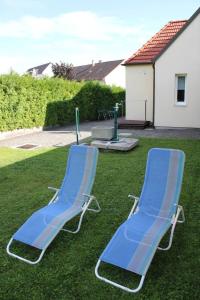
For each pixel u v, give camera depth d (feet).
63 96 63.10
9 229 16.79
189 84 50.83
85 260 13.55
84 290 11.60
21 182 25.22
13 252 14.35
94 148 18.35
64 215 15.48
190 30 48.98
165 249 13.98
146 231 13.38
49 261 13.53
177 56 50.60
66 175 18.61
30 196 21.93
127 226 13.87
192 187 22.13
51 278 12.37
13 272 12.85
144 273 11.32
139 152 34.24
